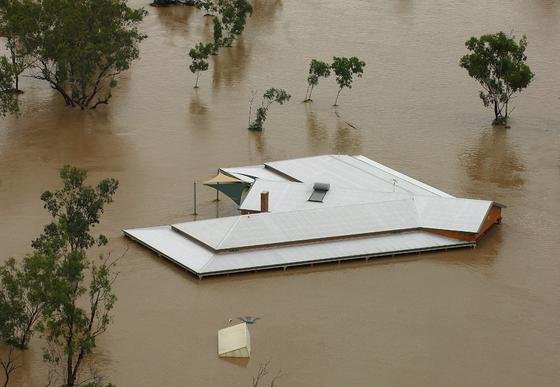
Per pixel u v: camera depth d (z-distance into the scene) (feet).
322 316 510.17
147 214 625.41
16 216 620.08
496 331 500.74
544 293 539.29
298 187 620.08
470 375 462.60
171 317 506.48
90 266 549.13
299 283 543.39
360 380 456.04
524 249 588.91
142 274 548.72
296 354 475.72
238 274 549.13
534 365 472.44
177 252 563.48
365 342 487.20
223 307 517.14
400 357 475.31
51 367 461.37
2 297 448.65
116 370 460.55
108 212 626.23
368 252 566.77
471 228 583.58
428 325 504.02
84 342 433.48
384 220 590.14
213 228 575.79
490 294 536.83
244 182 624.59
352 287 540.11
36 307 465.06
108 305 450.71
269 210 595.06
